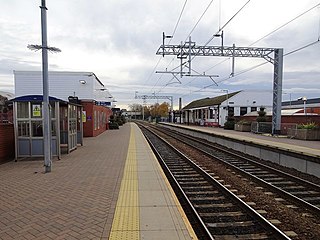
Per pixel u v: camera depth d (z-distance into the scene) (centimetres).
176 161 1354
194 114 7075
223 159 1441
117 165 1026
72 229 452
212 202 689
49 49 908
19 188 703
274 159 1384
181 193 738
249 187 847
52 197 626
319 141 1941
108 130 3619
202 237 484
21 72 2727
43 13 884
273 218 584
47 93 907
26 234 436
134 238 415
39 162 1098
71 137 1416
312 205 640
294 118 2786
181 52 2189
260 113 3306
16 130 1133
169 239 410
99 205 568
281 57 2470
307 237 493
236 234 496
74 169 950
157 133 3519
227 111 5078
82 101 2378
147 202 584
